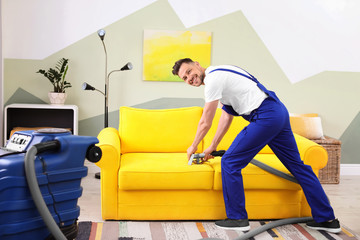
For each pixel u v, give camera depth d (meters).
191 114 3.42
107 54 4.30
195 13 4.30
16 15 4.15
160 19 4.29
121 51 4.30
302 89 4.48
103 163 2.78
